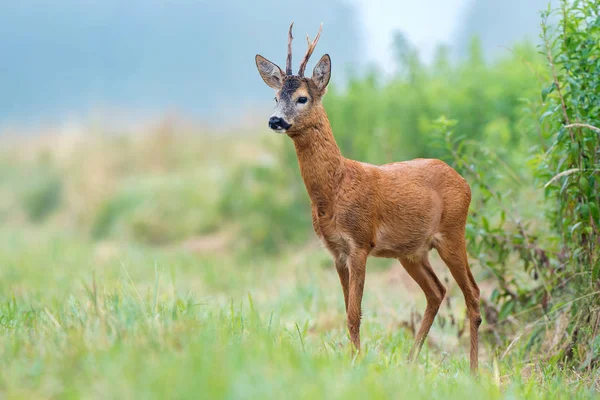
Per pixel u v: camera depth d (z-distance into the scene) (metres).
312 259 18.61
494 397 7.00
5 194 33.75
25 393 5.93
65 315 8.70
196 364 6.19
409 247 9.73
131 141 34.00
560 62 9.70
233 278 16.88
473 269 12.49
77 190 30.42
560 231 10.34
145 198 27.48
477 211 11.27
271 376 6.18
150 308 8.38
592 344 9.16
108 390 5.80
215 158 32.56
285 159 23.03
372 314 11.97
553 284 10.52
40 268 17.81
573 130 9.45
